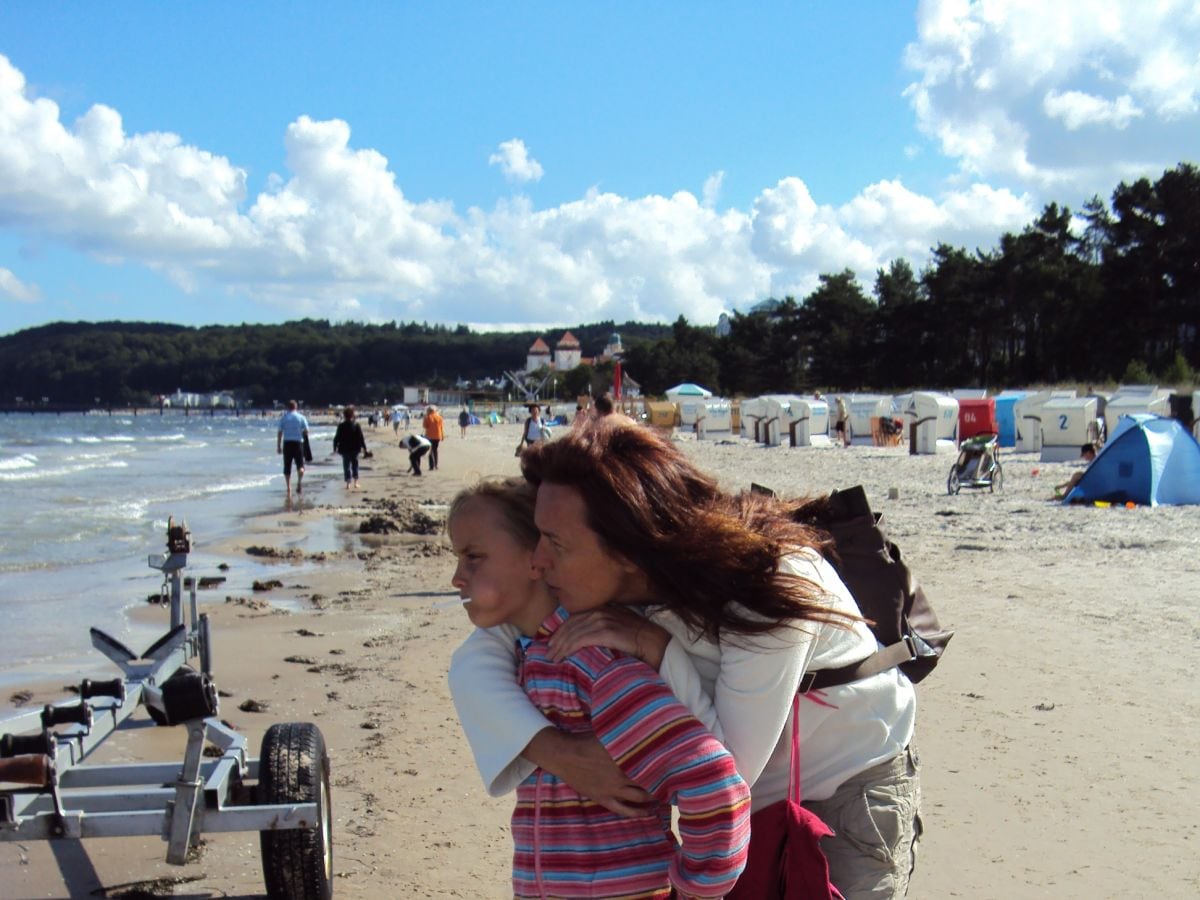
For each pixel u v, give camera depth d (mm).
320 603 11234
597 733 2018
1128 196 71438
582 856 2092
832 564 2553
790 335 111312
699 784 1936
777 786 2240
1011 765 5645
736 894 2160
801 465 30062
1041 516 16828
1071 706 6668
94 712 4371
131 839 4910
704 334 132375
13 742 3660
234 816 3680
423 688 7574
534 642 2217
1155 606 9766
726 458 33906
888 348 93750
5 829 3502
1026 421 31953
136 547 16172
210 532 18125
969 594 10523
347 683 7734
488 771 2107
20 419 180250
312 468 38844
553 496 2109
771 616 2035
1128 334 69688
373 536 17453
